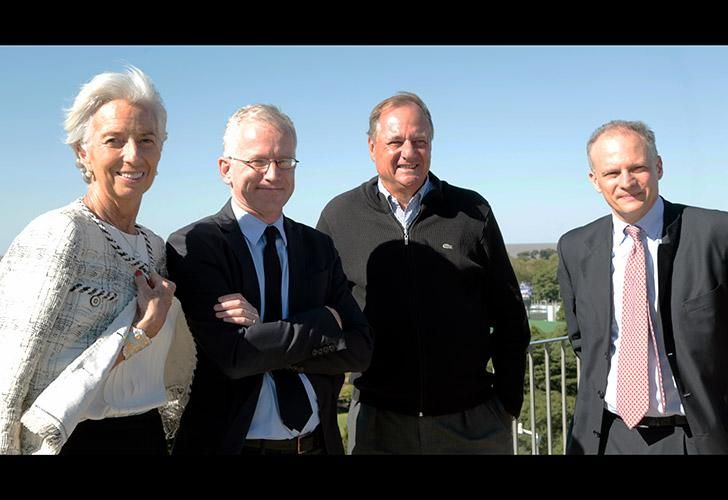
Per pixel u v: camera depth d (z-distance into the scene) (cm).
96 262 178
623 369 227
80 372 166
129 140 183
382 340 264
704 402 215
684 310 220
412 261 264
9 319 164
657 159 229
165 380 213
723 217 224
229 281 208
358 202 283
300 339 196
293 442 203
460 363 263
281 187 213
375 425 267
